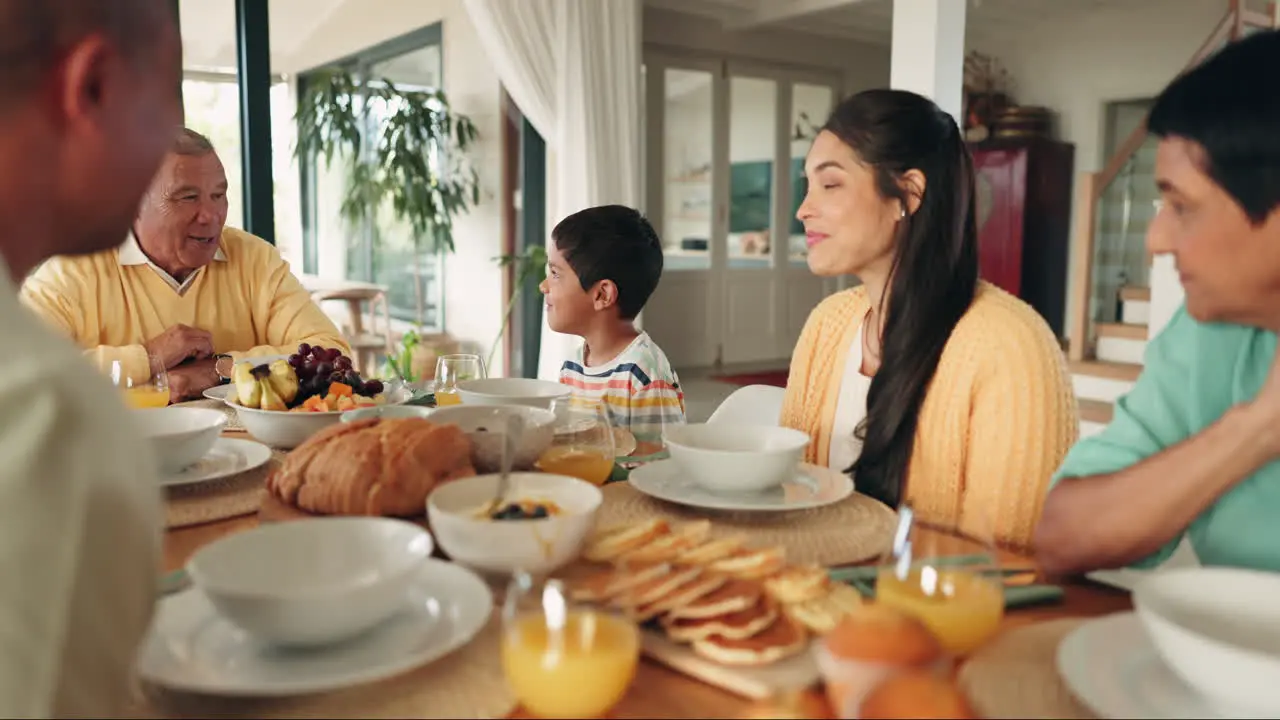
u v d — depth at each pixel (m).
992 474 1.17
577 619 0.60
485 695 0.62
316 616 0.63
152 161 0.54
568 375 1.97
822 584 0.74
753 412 1.87
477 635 0.71
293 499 0.98
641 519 1.01
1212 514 0.98
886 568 0.72
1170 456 0.88
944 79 4.27
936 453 1.23
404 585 0.68
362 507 0.93
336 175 6.61
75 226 0.53
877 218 1.28
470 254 6.19
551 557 0.80
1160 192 0.87
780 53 7.30
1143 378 1.03
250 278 2.48
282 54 6.69
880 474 1.28
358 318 5.84
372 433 0.99
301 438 1.36
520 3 4.81
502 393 1.60
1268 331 0.95
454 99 6.15
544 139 5.39
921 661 0.55
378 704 0.61
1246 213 0.80
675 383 1.96
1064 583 0.90
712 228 7.21
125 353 1.96
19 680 0.43
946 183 1.25
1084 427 4.88
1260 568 0.95
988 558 0.73
